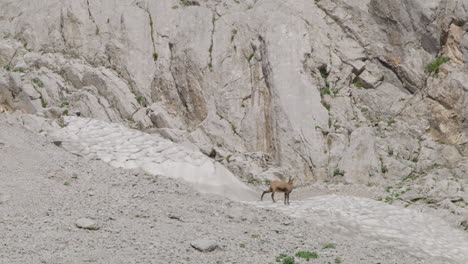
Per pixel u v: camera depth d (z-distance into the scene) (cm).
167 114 6375
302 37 6238
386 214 4244
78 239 2927
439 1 6259
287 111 5784
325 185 5228
